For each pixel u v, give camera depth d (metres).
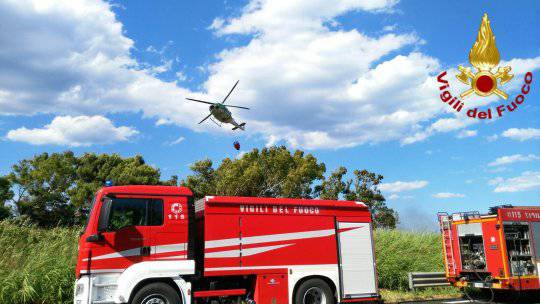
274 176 33.53
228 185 31.95
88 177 34.16
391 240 16.03
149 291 8.02
